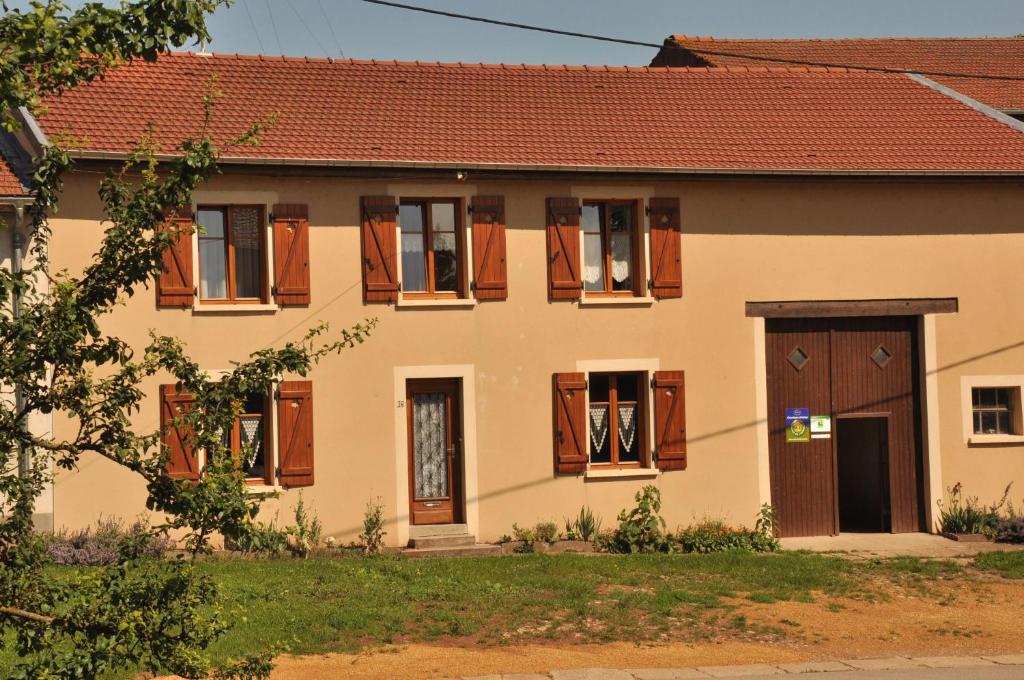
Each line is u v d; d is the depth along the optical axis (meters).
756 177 19.19
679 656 12.52
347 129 18.58
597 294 19.23
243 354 17.47
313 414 17.75
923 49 29.00
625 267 19.47
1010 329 20.31
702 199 19.39
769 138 20.27
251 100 18.88
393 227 18.09
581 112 20.47
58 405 6.41
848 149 20.14
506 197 18.66
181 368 6.63
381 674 11.30
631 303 19.08
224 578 14.80
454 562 16.80
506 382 18.58
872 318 20.11
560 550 18.31
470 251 18.48
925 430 20.09
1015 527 19.39
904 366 20.22
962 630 14.05
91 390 6.41
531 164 18.25
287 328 17.67
